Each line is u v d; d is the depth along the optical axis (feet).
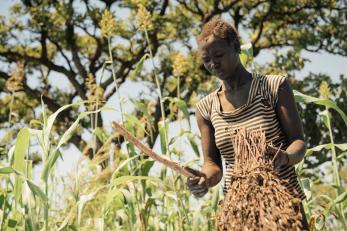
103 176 16.08
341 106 57.72
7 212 16.90
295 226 10.19
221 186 16.43
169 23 74.18
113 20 18.03
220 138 11.73
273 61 62.90
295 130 11.38
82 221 16.62
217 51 11.07
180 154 18.81
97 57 73.92
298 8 72.54
